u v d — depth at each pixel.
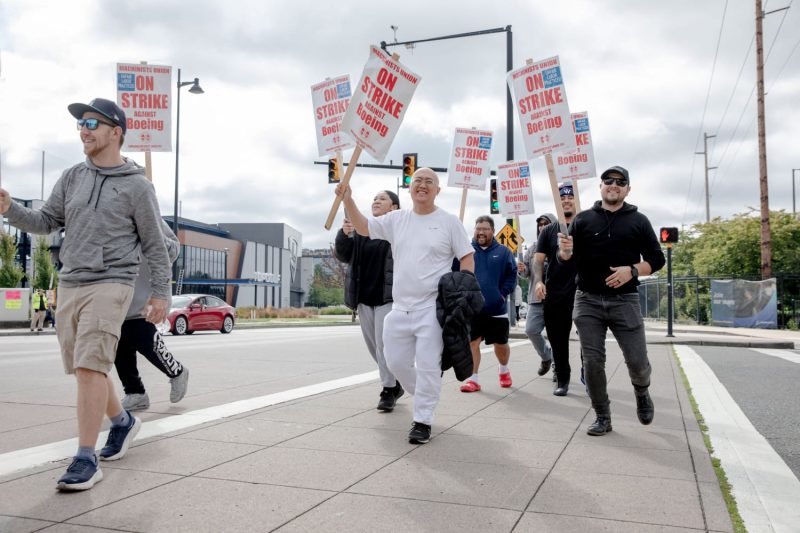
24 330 23.53
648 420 4.98
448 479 3.53
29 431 4.61
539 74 6.13
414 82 5.27
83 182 3.62
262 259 84.94
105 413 3.84
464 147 10.46
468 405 6.06
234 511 2.98
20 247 48.25
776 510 3.07
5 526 2.76
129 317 5.10
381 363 5.60
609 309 4.84
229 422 5.00
